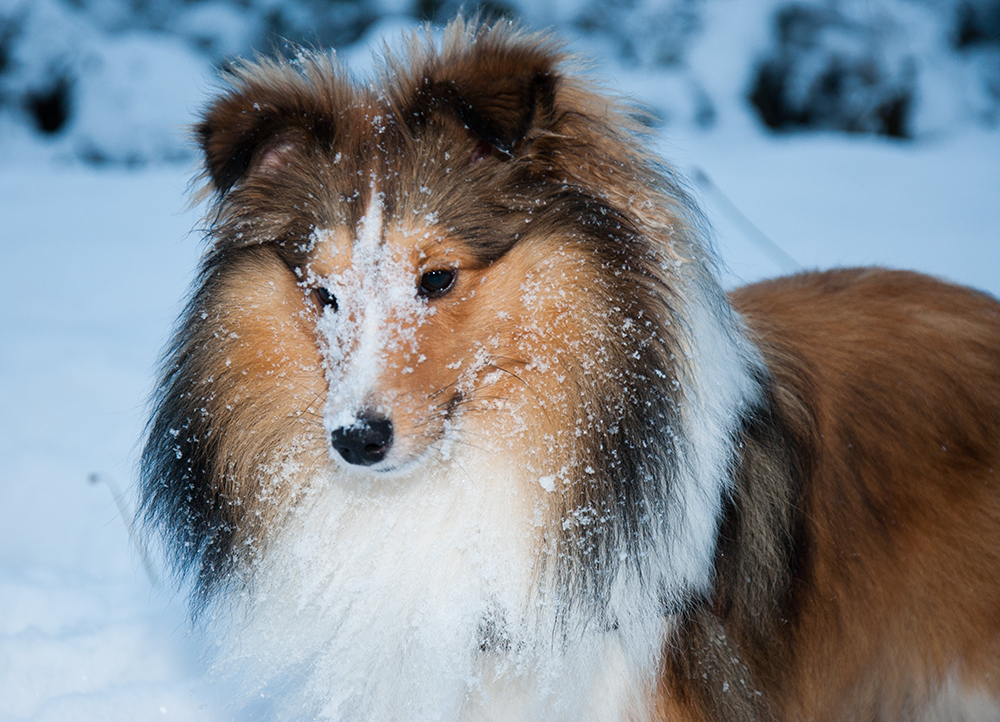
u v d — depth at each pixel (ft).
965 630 9.35
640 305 8.45
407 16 59.82
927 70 61.52
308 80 9.24
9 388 20.58
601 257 8.48
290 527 8.96
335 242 8.39
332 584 8.75
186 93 59.47
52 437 18.35
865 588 9.47
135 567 14.67
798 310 10.87
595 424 8.45
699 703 8.70
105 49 59.82
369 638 8.57
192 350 9.27
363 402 7.95
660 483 8.40
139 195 47.14
